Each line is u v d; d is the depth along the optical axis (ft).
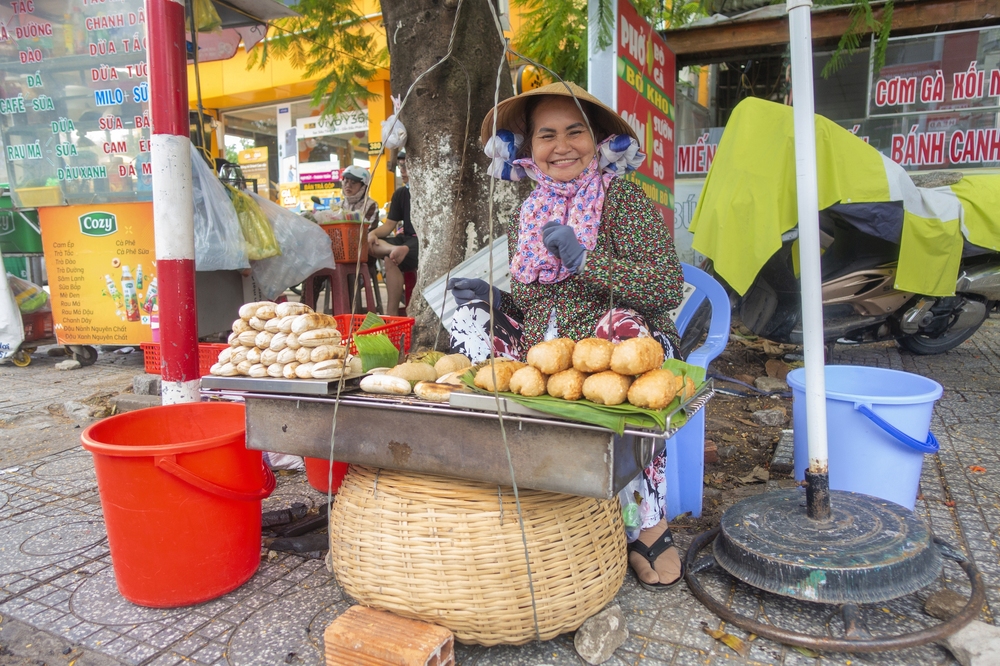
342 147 34.96
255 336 6.46
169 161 8.71
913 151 20.30
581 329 7.36
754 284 15.56
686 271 9.94
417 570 5.76
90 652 6.28
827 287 14.88
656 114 14.73
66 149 16.30
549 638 5.97
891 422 7.55
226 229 15.57
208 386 6.51
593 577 6.02
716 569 7.42
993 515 8.66
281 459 10.69
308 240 17.80
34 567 7.85
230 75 34.47
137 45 15.33
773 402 14.12
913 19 17.72
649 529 7.32
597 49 12.10
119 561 6.88
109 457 6.50
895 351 18.70
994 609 6.57
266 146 37.81
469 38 13.15
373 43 17.19
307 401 6.14
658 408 4.98
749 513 7.13
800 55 6.59
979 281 15.88
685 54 19.39
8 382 16.92
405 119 13.87
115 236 16.65
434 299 11.55
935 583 7.02
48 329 19.61
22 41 15.92
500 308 8.32
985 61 18.89
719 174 12.76
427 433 5.64
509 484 5.38
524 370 5.39
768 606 6.71
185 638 6.46
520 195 14.12
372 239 20.66
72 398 15.21
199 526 6.83
